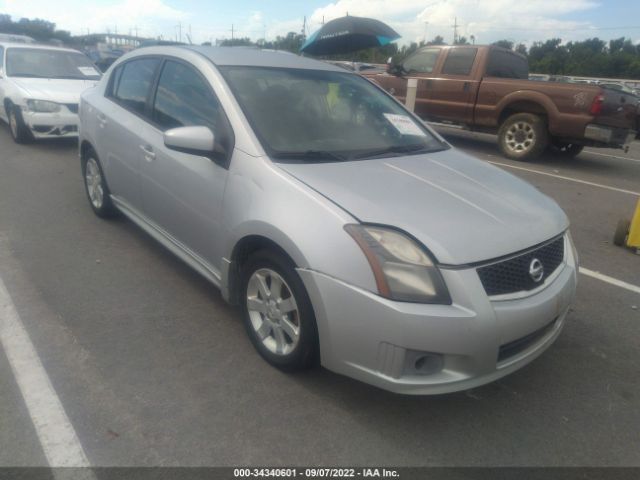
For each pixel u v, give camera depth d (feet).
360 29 34.60
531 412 9.02
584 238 18.22
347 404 8.87
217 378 9.35
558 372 10.21
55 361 9.59
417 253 7.72
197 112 11.22
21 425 8.05
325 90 12.14
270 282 9.45
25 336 10.30
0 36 53.21
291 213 8.55
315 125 10.99
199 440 7.95
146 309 11.55
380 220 8.06
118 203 14.94
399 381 7.74
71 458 7.51
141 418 8.31
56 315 11.12
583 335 11.62
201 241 11.00
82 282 12.61
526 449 8.18
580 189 25.03
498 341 7.77
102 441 7.83
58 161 24.41
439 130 44.42
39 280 12.60
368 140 11.41
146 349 10.09
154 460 7.55
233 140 10.05
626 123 28.91
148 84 13.33
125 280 12.82
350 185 9.00
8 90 26.91
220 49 12.76
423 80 34.71
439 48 34.47
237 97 10.58
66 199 18.78
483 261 7.86
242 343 10.44
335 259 7.93
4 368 9.32
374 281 7.64
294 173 9.18
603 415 9.05
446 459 7.89
